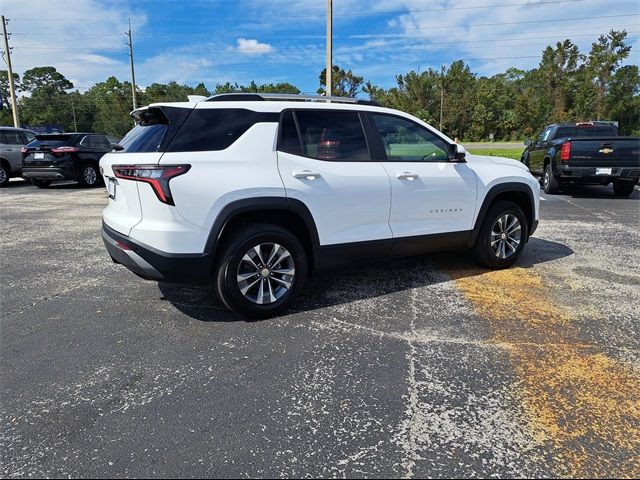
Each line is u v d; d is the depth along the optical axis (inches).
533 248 237.6
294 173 144.7
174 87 3511.3
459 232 184.1
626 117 2423.7
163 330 139.8
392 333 137.1
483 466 83.0
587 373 114.0
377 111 167.0
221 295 141.0
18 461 84.4
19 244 251.0
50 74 3855.8
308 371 115.8
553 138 481.4
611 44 2357.3
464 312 152.6
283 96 155.0
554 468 82.4
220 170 134.1
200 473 81.4
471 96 2532.0
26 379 112.3
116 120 3257.9
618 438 90.1
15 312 154.1
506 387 108.0
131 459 84.8
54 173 495.8
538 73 2763.3
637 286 177.9
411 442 89.4
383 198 162.6
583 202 400.5
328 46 776.3
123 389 107.9
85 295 170.2
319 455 85.8
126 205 138.6
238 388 108.3
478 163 191.5
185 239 131.2
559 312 152.4
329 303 160.7
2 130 543.5
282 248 146.9
